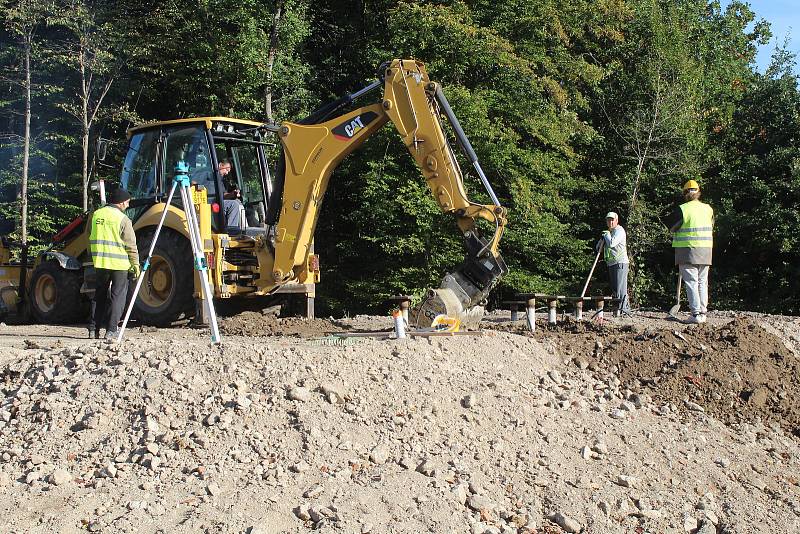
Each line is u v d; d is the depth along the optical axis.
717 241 23.02
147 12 22.80
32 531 4.87
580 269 23.06
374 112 10.18
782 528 6.29
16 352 7.68
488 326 11.11
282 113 21.70
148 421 6.00
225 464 5.64
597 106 24.77
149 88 22.47
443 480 5.80
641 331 10.27
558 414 7.37
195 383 6.49
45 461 5.74
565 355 9.02
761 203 22.39
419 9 21.33
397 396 6.75
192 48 21.17
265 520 5.06
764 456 7.58
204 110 22.34
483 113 20.66
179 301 11.24
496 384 7.44
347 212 23.58
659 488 6.51
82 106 21.28
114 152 22.56
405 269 21.03
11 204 21.42
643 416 7.94
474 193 21.38
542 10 22.75
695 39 29.23
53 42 21.97
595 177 23.84
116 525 4.93
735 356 9.41
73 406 6.34
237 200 11.90
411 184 20.77
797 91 23.72
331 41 24.66
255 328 11.02
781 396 8.86
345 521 5.11
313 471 5.66
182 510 5.13
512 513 5.69
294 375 6.65
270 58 21.38
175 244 11.32
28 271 13.76
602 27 24.95
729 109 25.70
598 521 5.83
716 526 6.25
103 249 9.27
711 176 24.62
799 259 22.11
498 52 21.39
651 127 23.28
